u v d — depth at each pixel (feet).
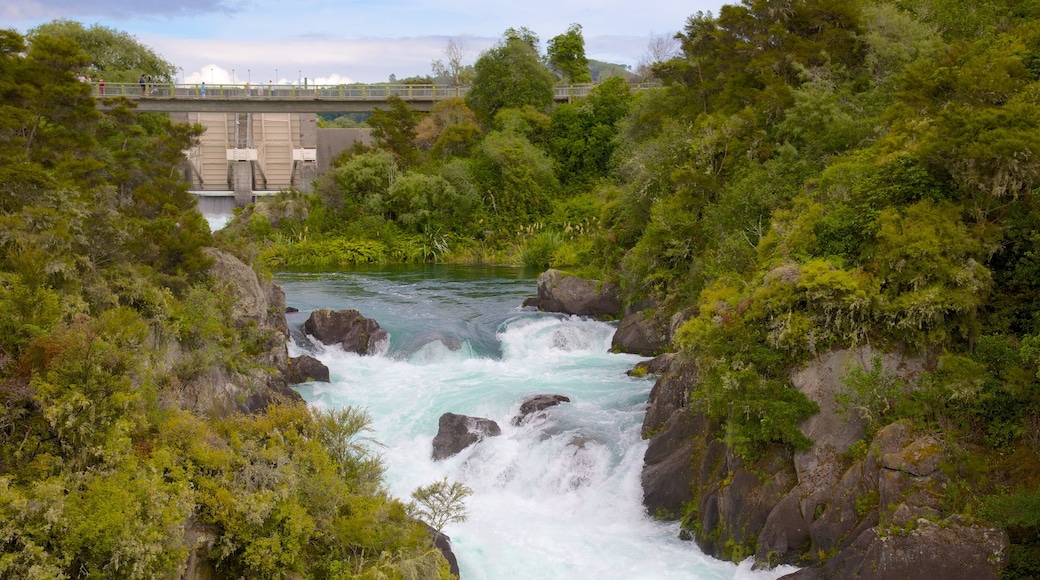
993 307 85.30
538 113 306.35
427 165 287.48
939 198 91.35
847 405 81.66
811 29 175.63
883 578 69.62
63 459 62.95
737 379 85.10
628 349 144.36
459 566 81.25
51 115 128.88
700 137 162.09
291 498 70.59
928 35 154.51
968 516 69.92
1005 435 75.31
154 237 113.50
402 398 119.14
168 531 60.03
